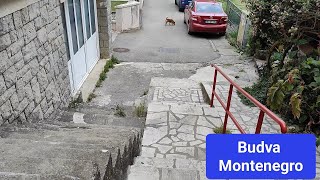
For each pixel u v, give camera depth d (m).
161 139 4.68
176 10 18.67
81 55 8.08
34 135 3.48
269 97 5.34
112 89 8.20
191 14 13.42
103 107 6.70
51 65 5.31
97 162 2.43
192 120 5.28
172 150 4.43
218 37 13.62
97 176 2.13
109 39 10.05
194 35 13.76
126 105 7.02
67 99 6.32
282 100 5.17
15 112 4.01
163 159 3.95
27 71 4.35
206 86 7.55
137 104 7.01
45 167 2.22
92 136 3.65
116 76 9.07
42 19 4.84
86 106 6.66
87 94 7.67
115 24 13.70
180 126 5.07
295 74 5.17
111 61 10.02
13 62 3.93
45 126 4.07
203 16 13.05
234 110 6.09
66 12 6.61
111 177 2.54
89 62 8.96
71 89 6.96
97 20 9.61
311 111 5.14
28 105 4.40
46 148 2.76
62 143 3.03
